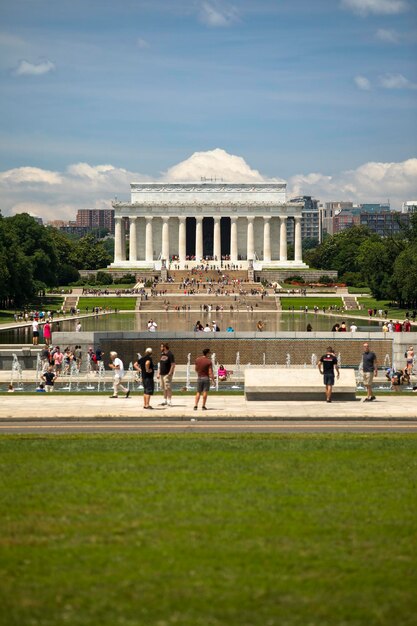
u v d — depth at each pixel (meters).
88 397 56.69
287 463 32.06
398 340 98.56
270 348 101.12
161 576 20.47
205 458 32.94
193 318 172.75
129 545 22.56
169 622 18.06
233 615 18.41
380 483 28.89
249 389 54.69
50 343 109.00
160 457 33.16
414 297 187.50
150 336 100.00
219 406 51.12
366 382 54.50
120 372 56.56
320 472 30.55
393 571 20.86
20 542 22.81
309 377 55.16
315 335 100.81
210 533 23.48
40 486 28.41
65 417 46.19
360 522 24.47
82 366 90.31
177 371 89.00
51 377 68.25
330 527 24.00
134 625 17.94
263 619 18.22
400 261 190.12
